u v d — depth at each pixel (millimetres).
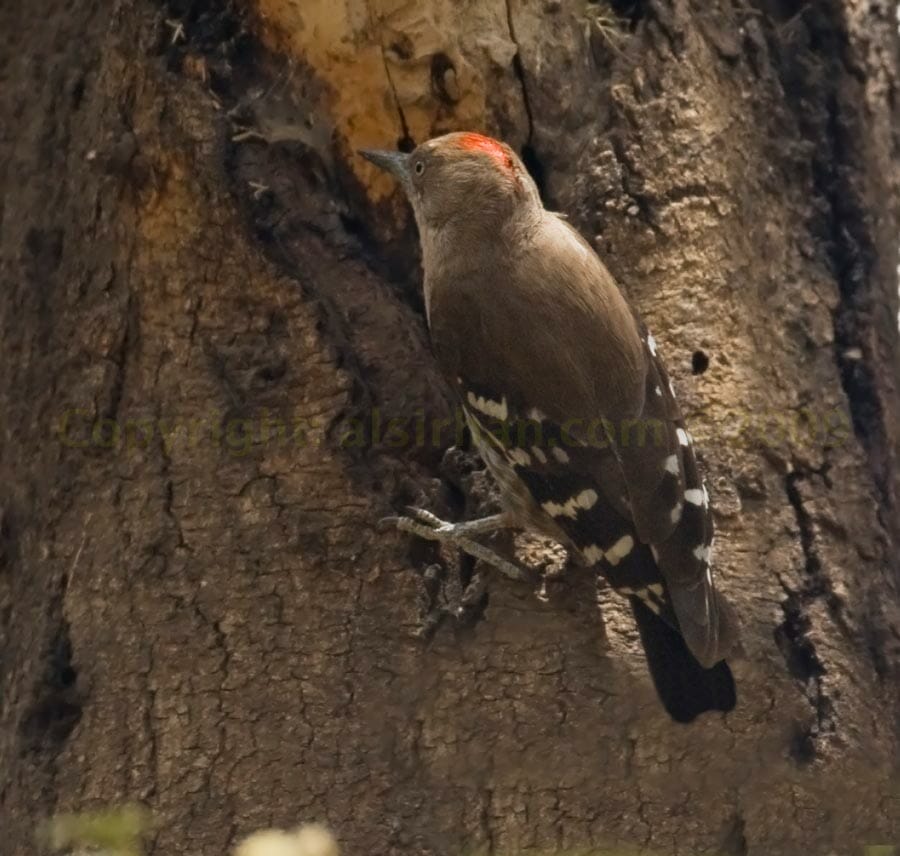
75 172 10047
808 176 10469
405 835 8875
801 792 9008
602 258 9898
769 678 9172
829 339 10188
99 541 9516
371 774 8969
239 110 9805
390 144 10219
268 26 9930
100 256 9789
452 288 9875
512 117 10086
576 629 9172
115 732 9203
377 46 9883
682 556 9008
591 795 8945
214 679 9172
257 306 9594
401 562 9266
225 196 9609
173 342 9617
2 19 10859
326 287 9758
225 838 8953
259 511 9352
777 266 10211
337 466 9359
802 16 10820
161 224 9672
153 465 9508
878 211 10719
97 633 9383
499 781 8945
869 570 9719
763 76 10477
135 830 8930
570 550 9422
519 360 9578
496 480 9625
